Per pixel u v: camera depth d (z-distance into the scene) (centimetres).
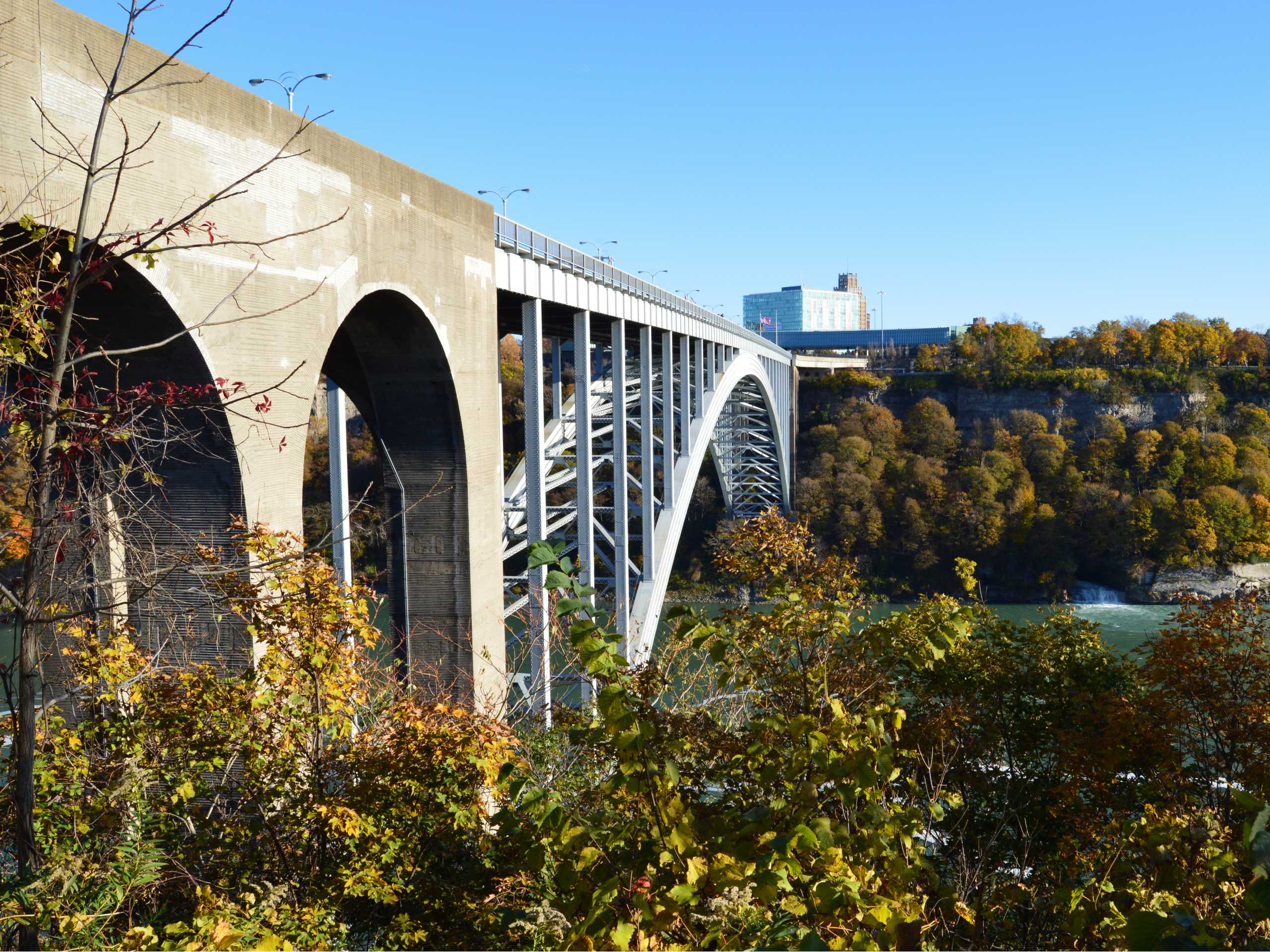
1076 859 934
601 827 401
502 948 648
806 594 949
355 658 753
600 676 385
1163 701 1226
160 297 839
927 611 812
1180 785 1148
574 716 896
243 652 899
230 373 938
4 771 620
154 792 751
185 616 831
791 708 714
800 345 13250
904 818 420
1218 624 1235
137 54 820
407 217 1309
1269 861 254
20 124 699
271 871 703
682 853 368
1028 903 816
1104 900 491
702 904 369
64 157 591
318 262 1095
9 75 688
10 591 474
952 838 1120
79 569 620
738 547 1120
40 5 717
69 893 532
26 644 476
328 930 621
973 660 1433
